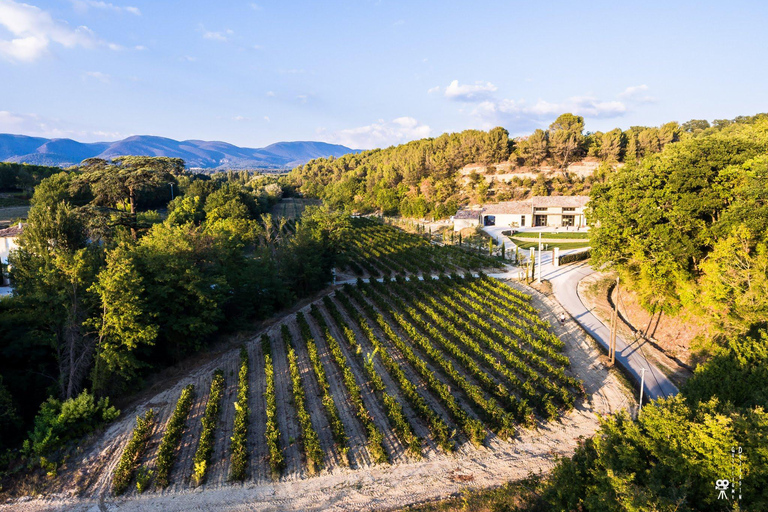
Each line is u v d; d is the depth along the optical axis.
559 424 26.66
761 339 23.72
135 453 22.94
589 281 55.25
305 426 24.86
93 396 25.84
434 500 20.31
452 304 47.56
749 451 12.95
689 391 22.36
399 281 58.81
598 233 43.34
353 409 28.02
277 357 36.12
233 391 30.48
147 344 30.92
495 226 99.88
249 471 22.20
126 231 43.59
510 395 29.03
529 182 121.81
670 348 38.00
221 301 36.31
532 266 57.38
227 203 85.31
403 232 98.62
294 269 53.75
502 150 135.88
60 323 28.42
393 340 38.75
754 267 29.23
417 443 23.33
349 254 76.94
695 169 36.19
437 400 29.31
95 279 29.94
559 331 41.12
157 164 51.28
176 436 24.47
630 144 127.50
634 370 33.69
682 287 36.97
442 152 146.75
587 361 35.00
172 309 33.50
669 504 11.94
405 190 138.62
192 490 20.78
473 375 32.28
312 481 21.61
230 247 44.97
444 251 76.25
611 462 15.44
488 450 24.16
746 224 30.77
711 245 36.56
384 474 22.14
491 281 55.03
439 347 38.28
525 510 17.94
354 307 48.72
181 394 29.66
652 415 15.37
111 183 45.78
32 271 31.98
